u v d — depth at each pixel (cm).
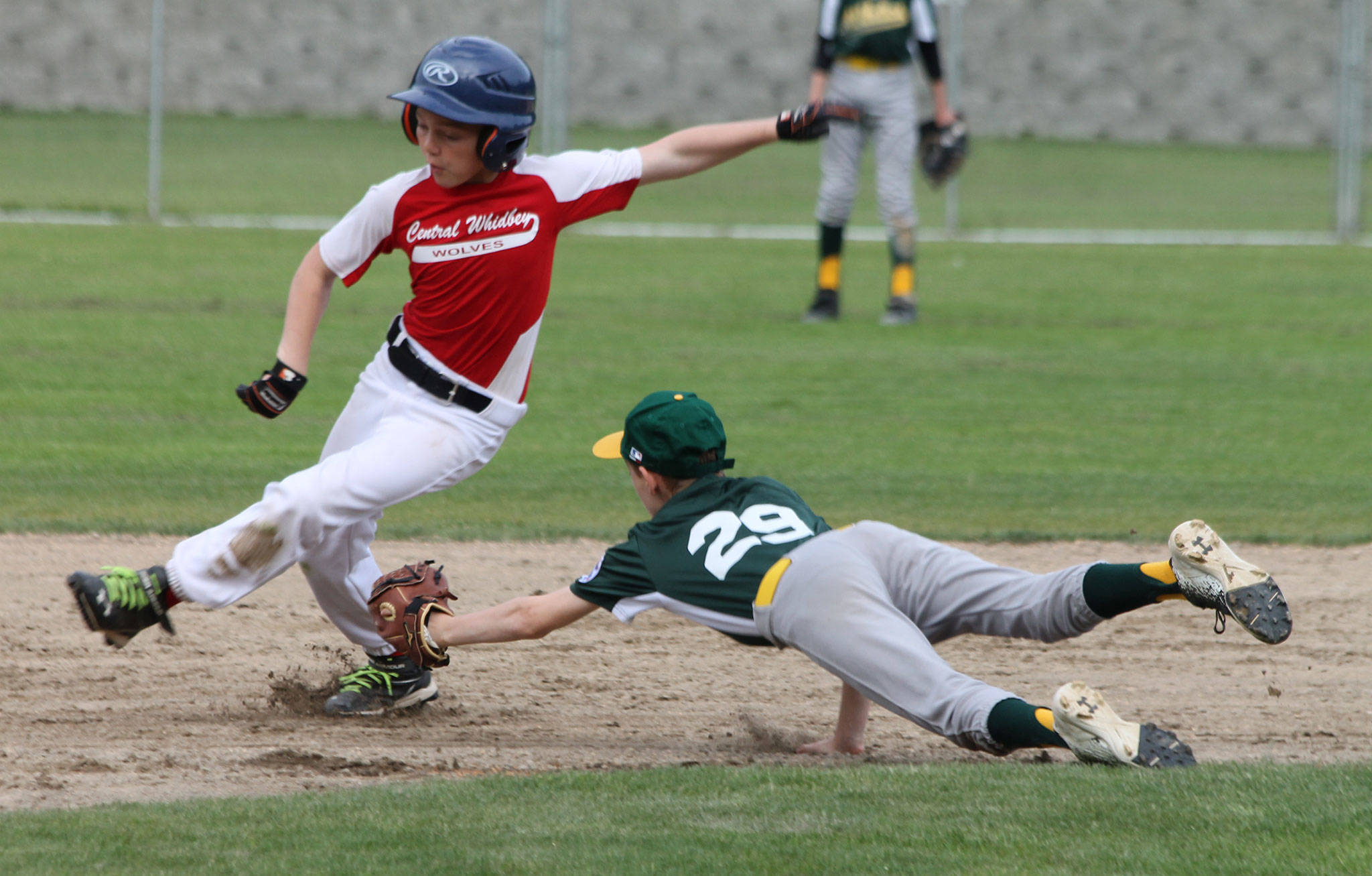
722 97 10675
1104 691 1816
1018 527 2520
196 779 1408
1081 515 2608
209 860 1137
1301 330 4541
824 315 4600
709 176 8762
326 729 1636
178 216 6300
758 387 3634
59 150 8350
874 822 1211
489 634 1482
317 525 1514
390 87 10412
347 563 1633
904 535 1497
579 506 2681
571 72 10562
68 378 3516
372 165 8306
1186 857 1131
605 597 1455
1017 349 4197
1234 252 6347
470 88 1435
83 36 9988
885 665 1372
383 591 1520
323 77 10362
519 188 1509
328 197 7100
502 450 3053
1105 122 10681
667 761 1506
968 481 2825
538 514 2628
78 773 1430
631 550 1452
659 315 4609
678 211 7350
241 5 10181
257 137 9262
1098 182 8894
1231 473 2930
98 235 5744
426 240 1508
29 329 4019
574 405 3400
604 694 1808
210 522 2470
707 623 1437
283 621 2072
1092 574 1418
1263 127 10675
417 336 1548
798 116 1580
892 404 3488
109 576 1484
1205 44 10619
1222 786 1288
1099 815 1219
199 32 10150
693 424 1473
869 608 1395
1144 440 3184
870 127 4541
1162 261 6059
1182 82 10650
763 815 1235
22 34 9906
